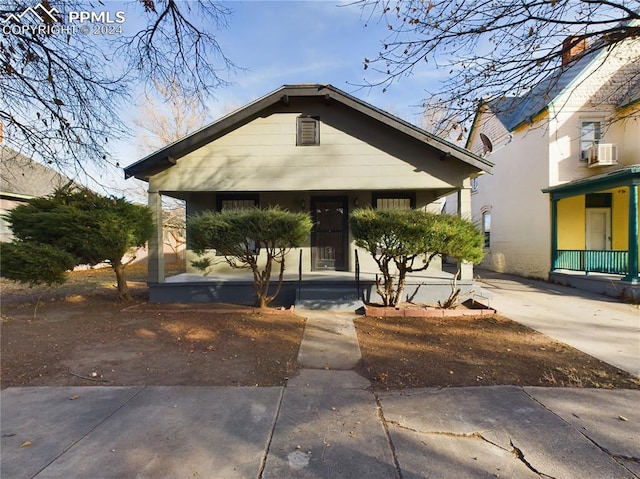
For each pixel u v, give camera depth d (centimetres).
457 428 286
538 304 817
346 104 789
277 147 827
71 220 716
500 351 478
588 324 628
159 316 674
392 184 818
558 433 278
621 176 949
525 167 1382
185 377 390
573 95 1216
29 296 918
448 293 808
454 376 393
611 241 1239
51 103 575
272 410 316
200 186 826
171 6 508
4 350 471
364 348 494
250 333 561
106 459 246
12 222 752
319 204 1041
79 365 422
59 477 228
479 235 646
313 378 390
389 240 639
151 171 827
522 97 458
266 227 640
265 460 246
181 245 2181
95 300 847
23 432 279
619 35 322
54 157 623
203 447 260
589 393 348
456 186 812
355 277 861
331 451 255
